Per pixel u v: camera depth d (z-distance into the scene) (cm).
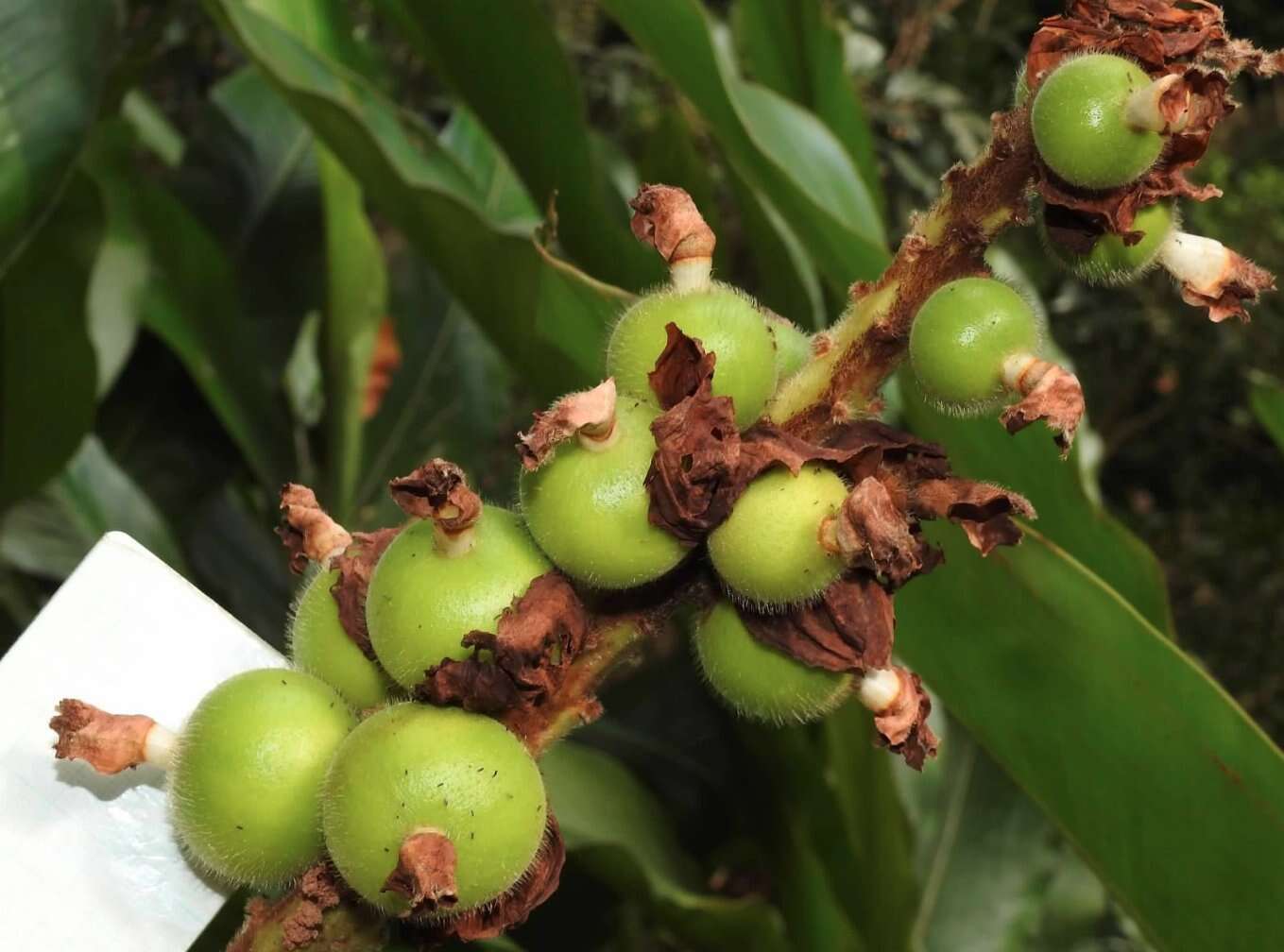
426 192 24
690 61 26
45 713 17
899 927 30
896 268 16
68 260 31
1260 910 20
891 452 15
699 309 16
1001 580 21
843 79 33
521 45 27
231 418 39
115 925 16
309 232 42
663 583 16
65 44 23
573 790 30
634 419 15
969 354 15
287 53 27
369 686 16
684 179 32
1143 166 15
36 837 16
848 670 16
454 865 14
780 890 33
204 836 16
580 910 34
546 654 15
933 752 16
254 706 16
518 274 24
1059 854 35
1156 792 21
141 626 17
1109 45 15
